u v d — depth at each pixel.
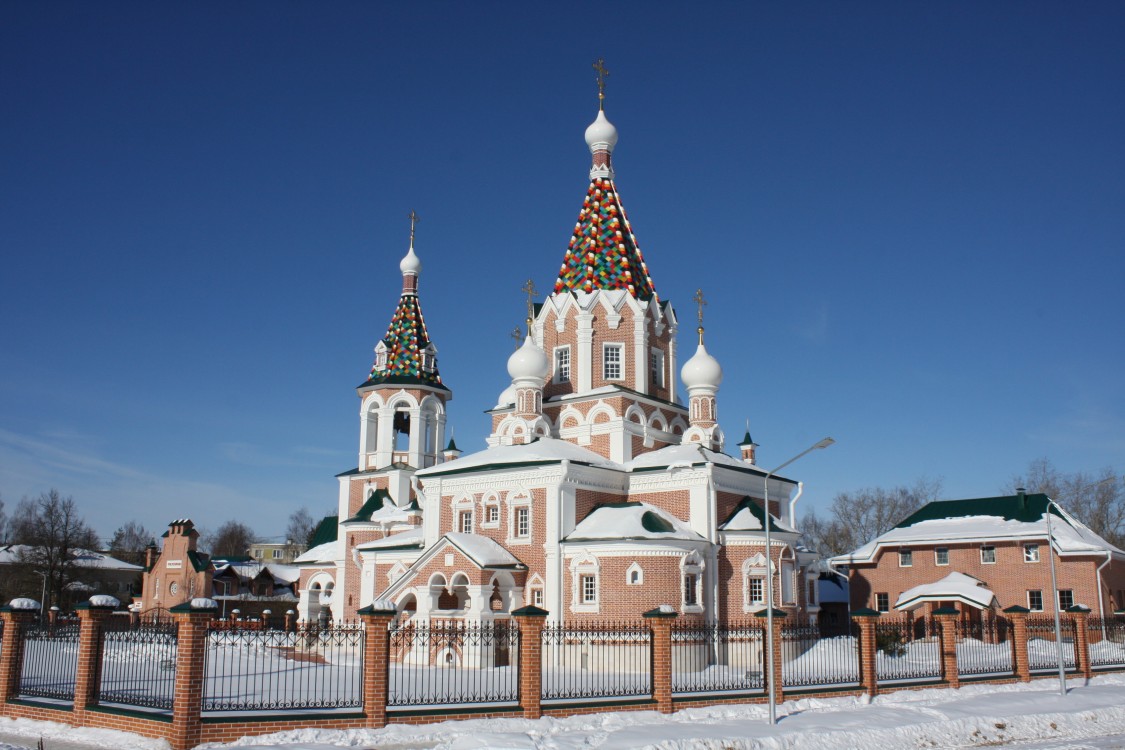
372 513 69.44
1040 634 60.75
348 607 67.62
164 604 87.75
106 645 42.38
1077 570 61.19
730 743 26.92
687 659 47.50
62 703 29.06
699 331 60.69
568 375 61.31
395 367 74.69
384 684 27.27
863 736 29.48
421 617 49.81
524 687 29.00
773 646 33.78
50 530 106.81
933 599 61.28
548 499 51.66
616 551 48.66
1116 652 54.22
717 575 51.62
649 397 60.28
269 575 114.56
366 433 73.88
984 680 41.66
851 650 51.00
